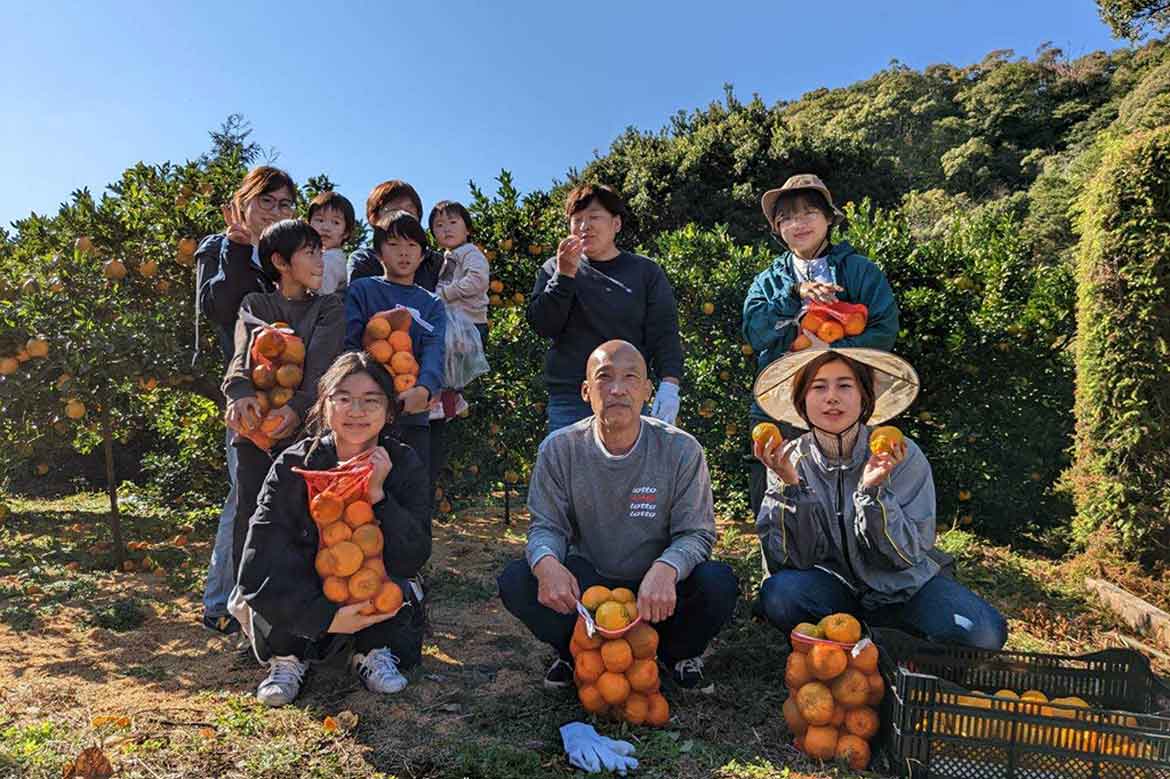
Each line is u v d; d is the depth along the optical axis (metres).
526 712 3.07
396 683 3.23
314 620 2.93
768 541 3.36
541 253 6.50
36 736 2.66
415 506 3.20
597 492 3.21
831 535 3.23
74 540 6.19
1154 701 2.78
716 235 7.32
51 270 4.88
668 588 2.94
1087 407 5.86
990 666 2.92
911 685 2.49
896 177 24.38
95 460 9.50
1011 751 2.42
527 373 6.27
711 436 6.89
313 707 3.07
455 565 5.39
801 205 4.01
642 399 3.13
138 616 4.21
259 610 2.93
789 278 4.08
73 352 4.67
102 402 4.88
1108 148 6.00
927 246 7.36
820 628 2.81
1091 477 5.87
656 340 4.27
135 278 5.73
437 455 4.50
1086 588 5.21
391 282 4.05
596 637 2.92
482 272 4.55
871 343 3.83
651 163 23.11
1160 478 5.50
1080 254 6.12
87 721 2.89
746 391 6.82
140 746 2.66
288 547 2.97
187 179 6.32
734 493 6.91
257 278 3.91
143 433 9.17
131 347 4.84
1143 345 5.49
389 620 3.31
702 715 3.08
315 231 3.60
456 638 3.97
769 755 2.77
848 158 23.27
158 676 3.41
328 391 3.03
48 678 3.36
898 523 3.03
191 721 2.90
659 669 3.42
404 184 4.41
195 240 5.80
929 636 3.10
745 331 4.27
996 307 7.78
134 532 6.35
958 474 7.00
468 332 4.41
